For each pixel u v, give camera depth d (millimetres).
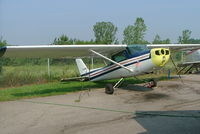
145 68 7938
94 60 16250
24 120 5094
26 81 12203
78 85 11023
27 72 13492
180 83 10727
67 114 5520
